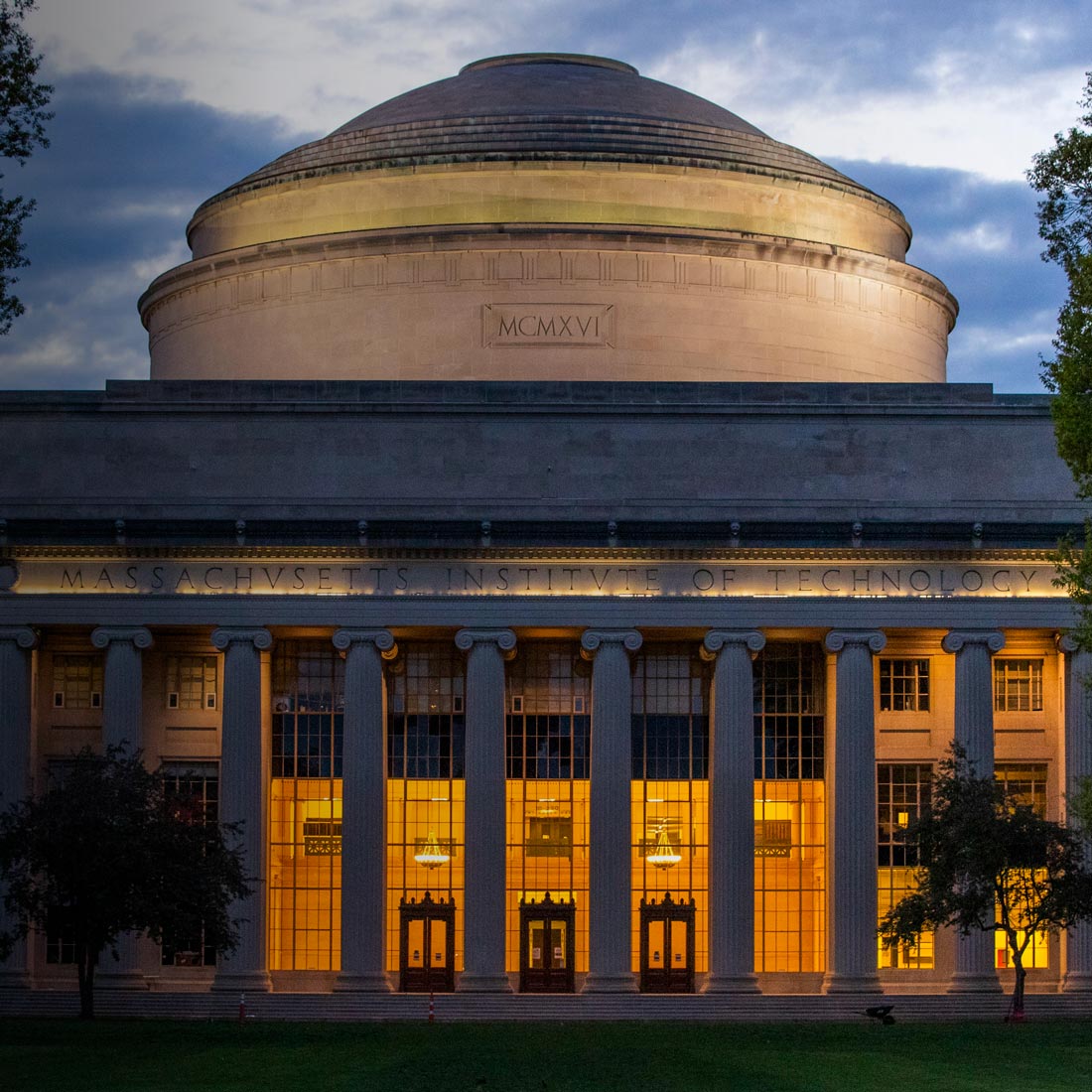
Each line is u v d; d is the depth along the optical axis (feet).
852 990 262.06
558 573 268.62
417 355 301.22
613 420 277.03
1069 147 209.97
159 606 267.59
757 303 306.35
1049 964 275.80
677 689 278.46
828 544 267.80
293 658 278.05
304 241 306.76
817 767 276.62
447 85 341.21
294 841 276.21
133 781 242.17
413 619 267.18
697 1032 228.02
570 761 277.64
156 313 330.34
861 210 325.83
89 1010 242.99
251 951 263.29
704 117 329.93
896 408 276.62
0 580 269.03
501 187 308.81
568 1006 259.39
